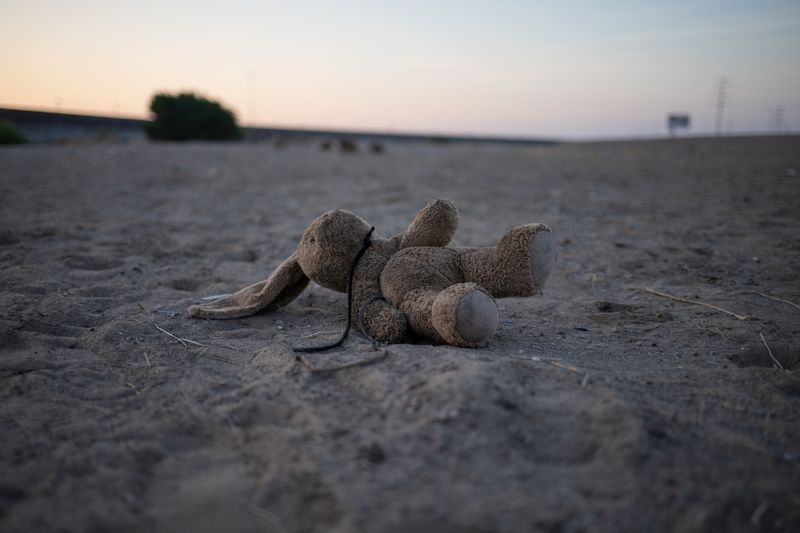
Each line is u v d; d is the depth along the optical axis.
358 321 0.57
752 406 0.44
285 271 0.63
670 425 0.40
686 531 0.31
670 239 1.11
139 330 0.60
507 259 0.52
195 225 1.28
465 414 0.39
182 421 0.41
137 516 0.33
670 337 0.59
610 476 0.35
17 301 0.69
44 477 0.36
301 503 0.33
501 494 0.33
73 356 0.54
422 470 0.35
